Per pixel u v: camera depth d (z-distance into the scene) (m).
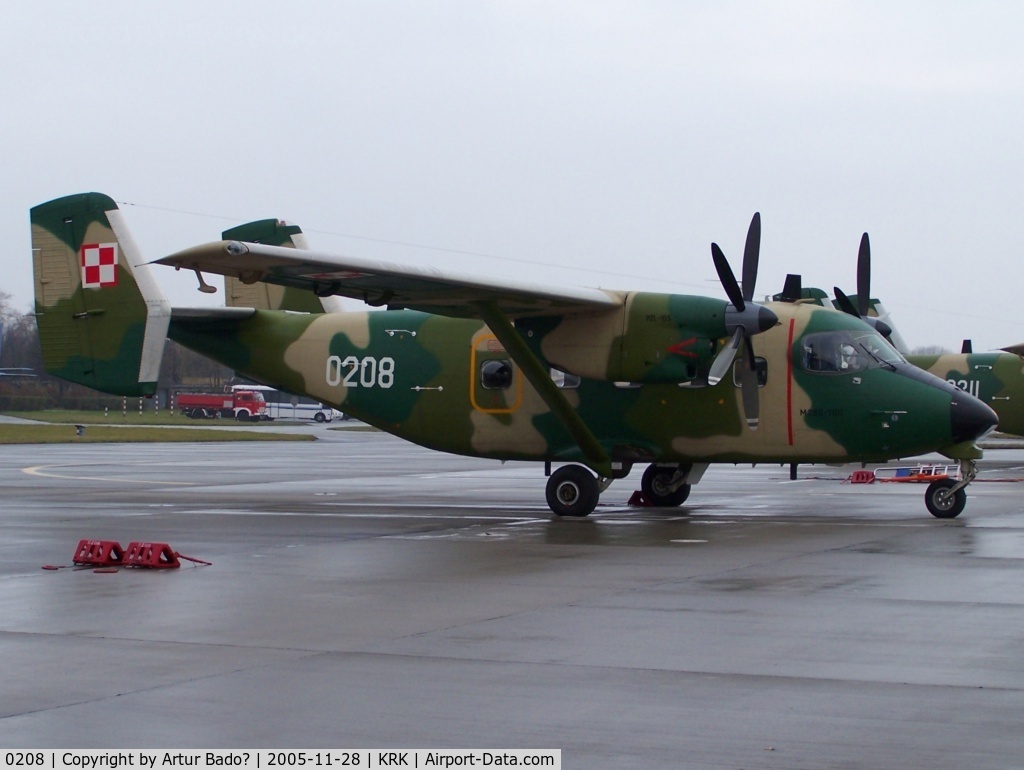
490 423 21.28
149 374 21.80
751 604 11.21
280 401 101.81
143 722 7.30
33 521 19.27
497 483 29.83
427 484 29.30
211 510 21.42
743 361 19.73
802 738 6.93
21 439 56.50
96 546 14.05
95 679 8.36
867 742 6.85
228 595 11.85
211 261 16.38
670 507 22.11
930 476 30.11
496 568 13.70
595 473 20.91
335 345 22.53
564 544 16.02
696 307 19.25
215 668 8.68
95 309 22.22
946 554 14.72
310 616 10.70
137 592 12.05
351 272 17.23
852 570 13.38
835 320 19.58
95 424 78.94
